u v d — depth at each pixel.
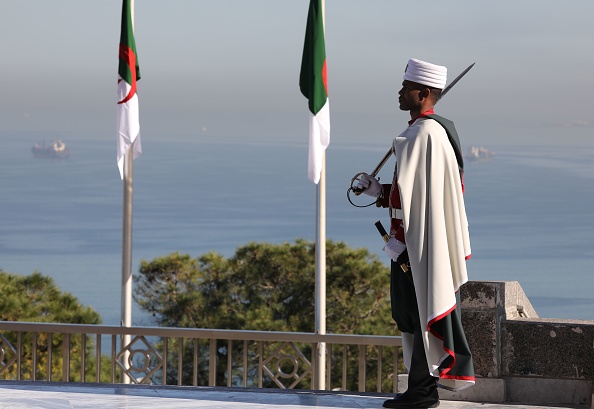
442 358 7.76
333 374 22.19
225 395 8.66
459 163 7.87
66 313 24.36
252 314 26.56
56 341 20.20
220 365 23.98
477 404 8.21
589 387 8.14
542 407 8.13
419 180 7.74
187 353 25.05
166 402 8.38
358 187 8.12
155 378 24.98
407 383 8.62
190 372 24.83
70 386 8.99
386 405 8.14
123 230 12.34
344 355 11.04
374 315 26.23
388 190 8.13
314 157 12.43
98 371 11.52
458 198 7.81
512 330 8.32
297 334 11.13
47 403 8.30
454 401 8.32
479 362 8.32
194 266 28.30
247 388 8.91
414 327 8.03
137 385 9.04
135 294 28.23
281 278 27.64
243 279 27.89
